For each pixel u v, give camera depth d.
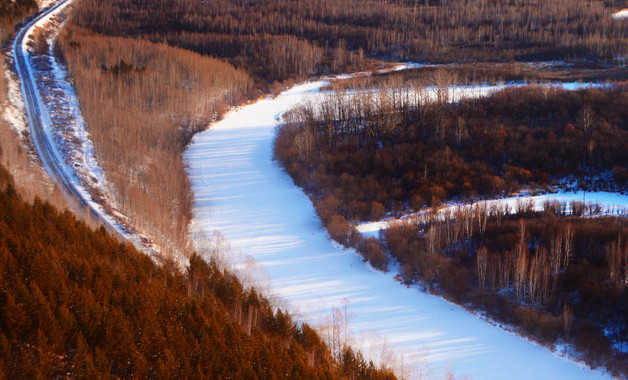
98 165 83.25
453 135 98.12
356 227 78.62
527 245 66.62
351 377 45.94
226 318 46.75
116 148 86.25
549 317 57.22
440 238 71.06
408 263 68.94
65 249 48.78
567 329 55.97
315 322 58.53
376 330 58.88
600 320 56.84
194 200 90.50
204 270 56.09
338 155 97.69
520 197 83.62
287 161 100.69
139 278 48.19
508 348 56.28
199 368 38.75
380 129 103.75
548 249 66.12
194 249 71.12
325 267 71.88
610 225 69.06
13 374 33.81
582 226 68.81
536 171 87.50
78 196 72.25
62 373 36.56
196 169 102.06
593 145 88.06
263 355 41.94
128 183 78.06
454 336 58.25
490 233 71.44
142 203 72.50
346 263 72.94
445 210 79.62
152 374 38.38
